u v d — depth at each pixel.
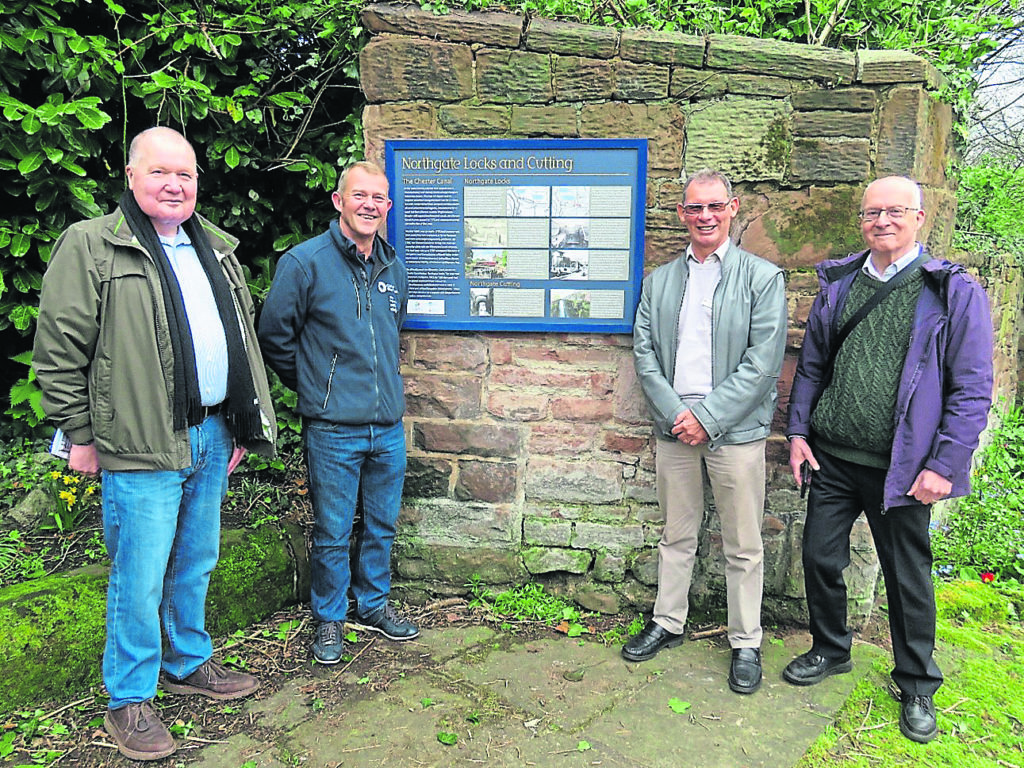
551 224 3.12
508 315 3.22
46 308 2.11
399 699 2.68
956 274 2.38
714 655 3.00
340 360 2.83
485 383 3.30
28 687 2.46
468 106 3.12
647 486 3.24
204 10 3.38
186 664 2.63
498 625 3.24
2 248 3.18
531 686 2.77
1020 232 5.50
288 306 2.77
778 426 3.10
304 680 2.79
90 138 3.26
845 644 2.80
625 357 3.19
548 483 3.31
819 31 3.70
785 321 2.69
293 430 4.04
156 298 2.22
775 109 2.93
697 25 3.54
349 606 3.32
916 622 2.53
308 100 3.59
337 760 2.35
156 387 2.22
